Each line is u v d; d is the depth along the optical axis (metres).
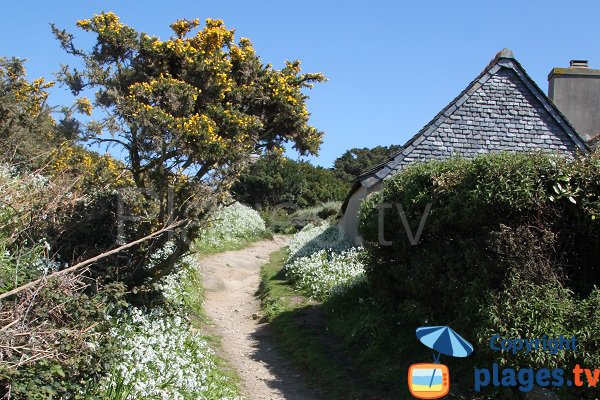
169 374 7.16
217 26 9.50
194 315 11.31
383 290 9.79
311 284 13.67
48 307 5.33
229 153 8.62
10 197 7.28
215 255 19.23
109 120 8.45
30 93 13.17
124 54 8.98
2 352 4.67
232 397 7.60
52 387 4.92
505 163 7.31
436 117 13.25
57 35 8.71
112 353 5.70
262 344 10.59
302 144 10.03
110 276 8.21
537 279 6.88
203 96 9.14
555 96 16.36
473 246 7.64
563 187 7.00
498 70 13.52
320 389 8.23
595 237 6.96
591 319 6.28
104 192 8.80
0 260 6.07
